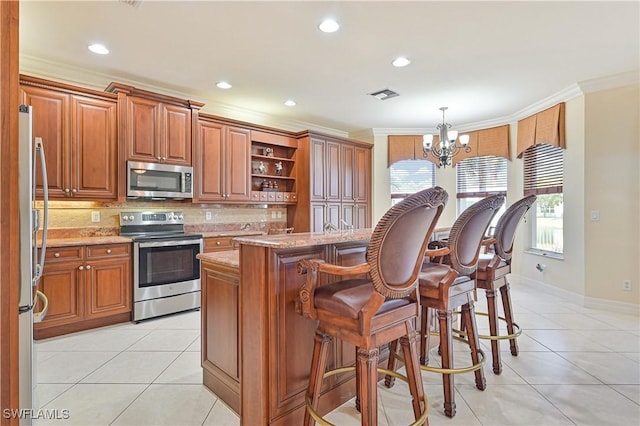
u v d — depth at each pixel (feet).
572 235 13.41
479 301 13.52
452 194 19.39
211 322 6.88
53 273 9.68
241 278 5.62
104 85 11.93
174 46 9.72
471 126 18.60
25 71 10.44
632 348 8.98
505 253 7.93
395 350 7.04
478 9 7.97
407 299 5.08
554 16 8.25
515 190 17.10
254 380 5.38
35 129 9.87
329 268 4.60
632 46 9.80
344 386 6.55
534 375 7.54
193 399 6.67
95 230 12.00
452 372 5.98
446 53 10.21
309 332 5.85
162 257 11.76
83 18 8.25
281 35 9.12
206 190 13.84
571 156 13.41
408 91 13.50
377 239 4.16
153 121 12.19
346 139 18.45
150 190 12.11
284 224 18.04
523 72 11.64
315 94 13.87
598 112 12.49
